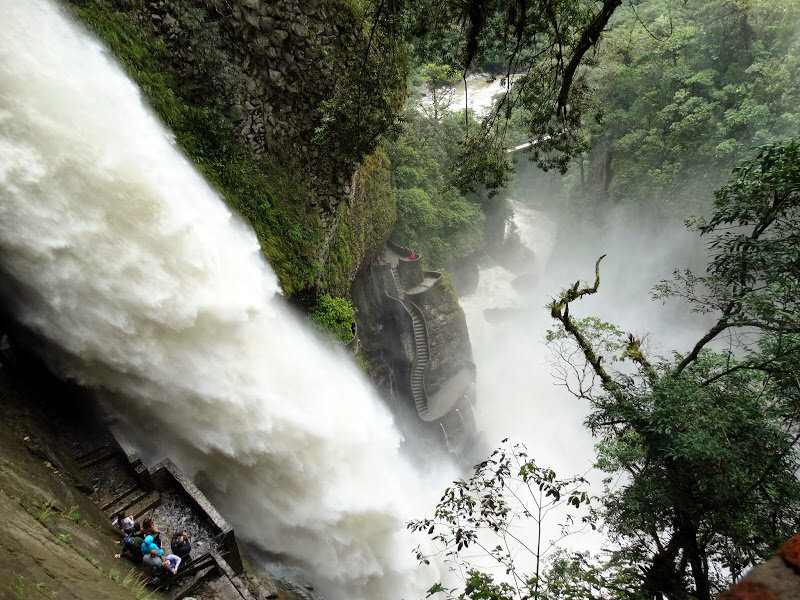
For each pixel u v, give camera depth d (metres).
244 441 14.71
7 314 12.27
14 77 11.02
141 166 12.77
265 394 15.11
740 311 9.95
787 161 9.24
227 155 16.42
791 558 1.76
